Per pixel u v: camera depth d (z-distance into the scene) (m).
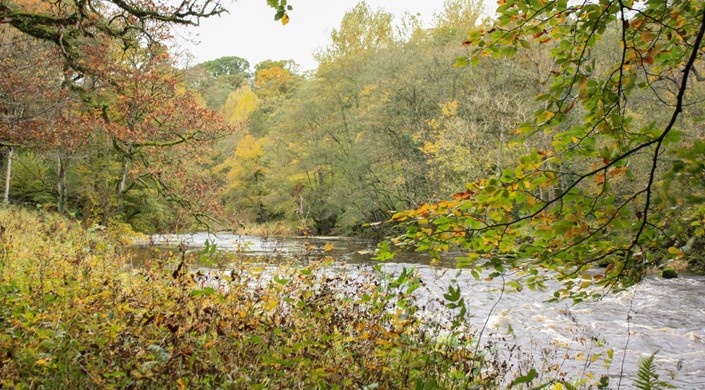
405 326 3.70
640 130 2.71
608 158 2.54
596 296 3.28
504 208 2.82
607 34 15.51
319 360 3.49
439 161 28.06
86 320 3.40
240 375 3.03
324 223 41.62
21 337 3.27
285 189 41.97
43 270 4.58
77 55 13.49
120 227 11.34
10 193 28.64
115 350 3.10
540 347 8.10
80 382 2.92
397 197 31.86
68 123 15.82
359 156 34.00
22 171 28.59
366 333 3.67
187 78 23.78
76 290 4.03
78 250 6.12
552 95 2.98
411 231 3.04
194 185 17.16
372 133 32.81
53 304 3.75
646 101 17.11
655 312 11.34
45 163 28.94
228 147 52.12
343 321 4.23
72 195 28.73
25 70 16.08
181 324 3.53
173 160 17.28
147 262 5.35
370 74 34.94
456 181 26.66
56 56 15.23
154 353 3.11
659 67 3.14
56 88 16.69
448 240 3.05
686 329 9.98
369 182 33.19
